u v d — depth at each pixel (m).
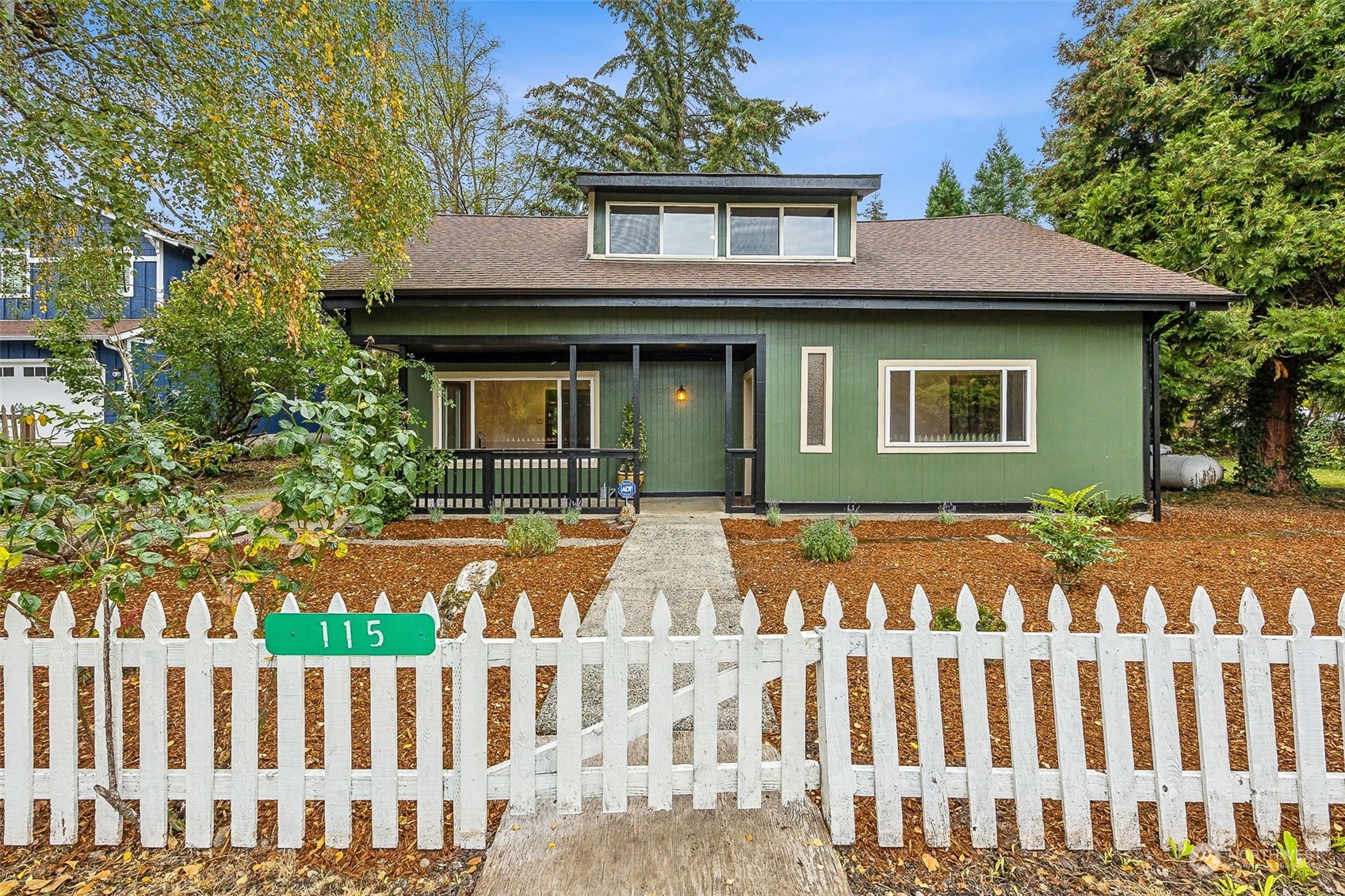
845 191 8.84
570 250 9.59
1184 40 10.73
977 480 8.21
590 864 1.83
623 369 10.08
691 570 5.12
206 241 5.54
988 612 3.51
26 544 2.10
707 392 10.16
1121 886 1.79
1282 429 10.18
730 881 1.76
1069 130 12.88
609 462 9.95
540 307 8.04
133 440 2.32
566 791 2.01
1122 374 8.16
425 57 15.23
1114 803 1.92
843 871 1.82
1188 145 10.00
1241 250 9.12
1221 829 1.92
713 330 8.19
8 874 1.85
